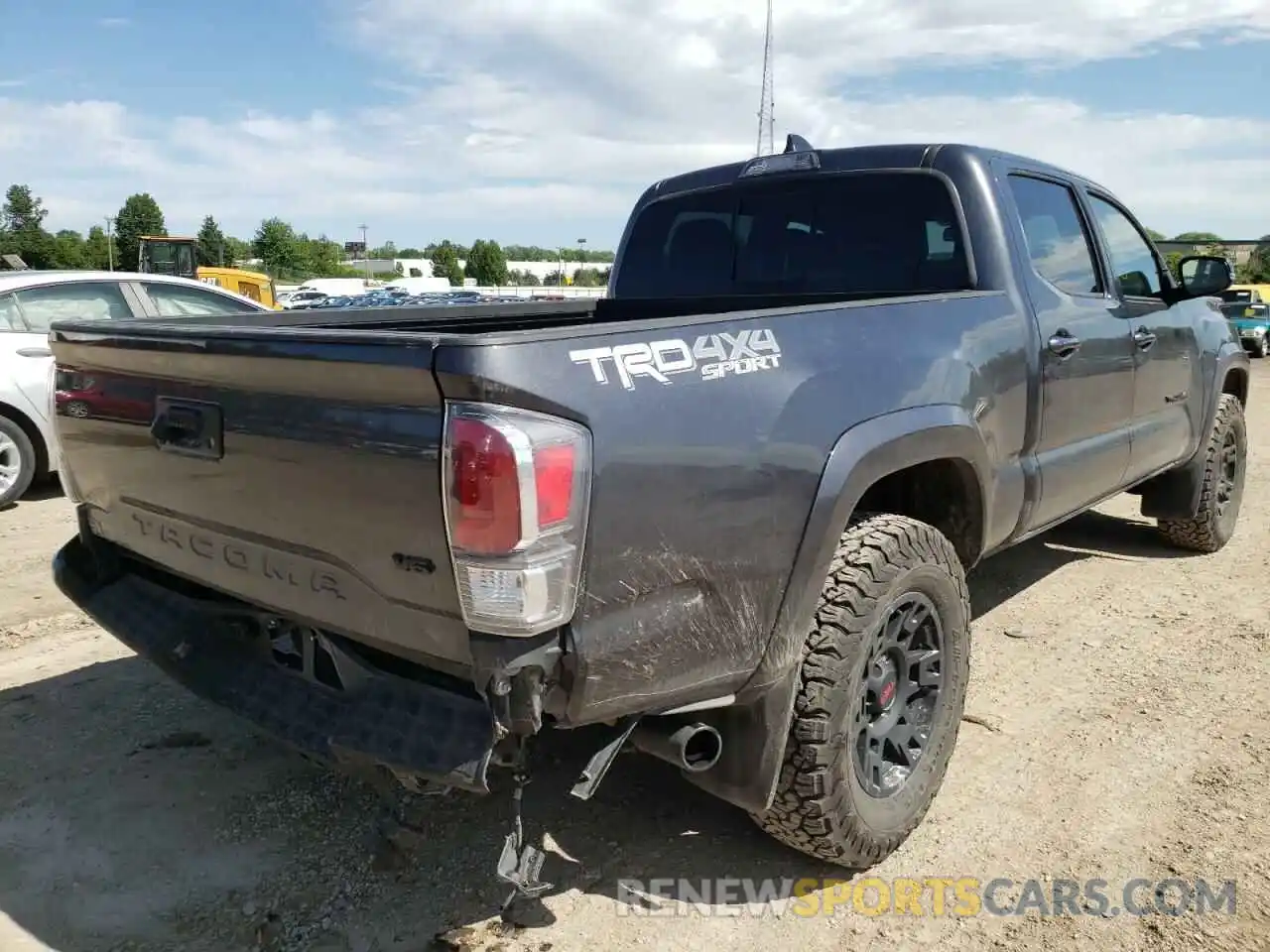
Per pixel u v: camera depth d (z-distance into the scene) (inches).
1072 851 114.5
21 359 275.0
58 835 118.3
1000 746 138.9
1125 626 183.2
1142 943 99.1
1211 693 154.1
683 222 174.6
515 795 82.4
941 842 117.0
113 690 157.3
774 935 101.3
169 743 140.5
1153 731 142.2
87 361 110.8
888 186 148.6
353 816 122.8
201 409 94.7
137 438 104.3
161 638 107.5
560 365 77.5
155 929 102.1
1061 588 204.7
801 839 105.2
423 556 78.2
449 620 78.4
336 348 79.7
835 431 99.4
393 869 111.3
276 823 121.2
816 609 100.2
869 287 150.3
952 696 119.2
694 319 90.5
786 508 94.1
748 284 165.3
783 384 95.5
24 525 260.1
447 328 158.9
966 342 123.6
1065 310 148.3
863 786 107.4
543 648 77.4
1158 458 189.2
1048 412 143.1
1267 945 98.4
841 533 101.8
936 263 142.9
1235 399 228.4
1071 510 159.9
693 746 93.1
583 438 77.7
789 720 98.4
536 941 100.3
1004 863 112.7
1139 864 111.7
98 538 120.1
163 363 98.0
